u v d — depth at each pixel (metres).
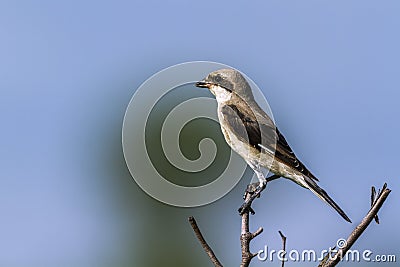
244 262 6.93
